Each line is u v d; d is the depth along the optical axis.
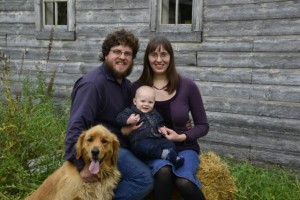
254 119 5.86
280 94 5.62
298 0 5.39
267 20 5.67
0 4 8.54
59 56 7.94
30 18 8.20
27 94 6.57
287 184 5.08
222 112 6.14
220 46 6.10
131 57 3.70
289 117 5.57
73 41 7.73
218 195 3.88
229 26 6.00
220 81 6.14
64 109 7.12
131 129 3.58
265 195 4.68
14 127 4.96
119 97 3.69
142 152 3.54
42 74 7.65
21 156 4.91
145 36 6.78
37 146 5.12
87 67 7.61
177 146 3.78
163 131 3.61
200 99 3.92
